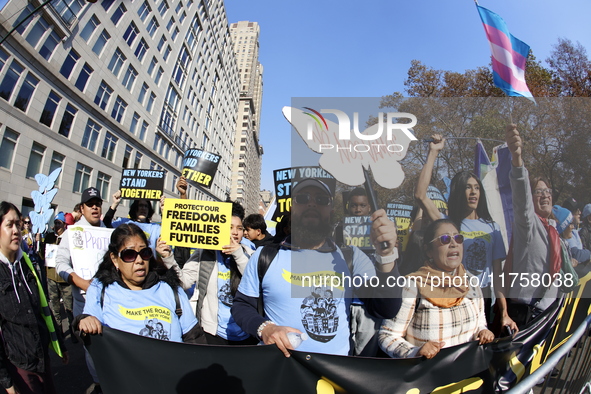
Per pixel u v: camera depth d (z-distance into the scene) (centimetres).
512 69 431
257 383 198
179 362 206
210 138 5266
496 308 310
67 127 2220
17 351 234
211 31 4947
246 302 226
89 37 2298
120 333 213
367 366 196
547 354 269
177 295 252
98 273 241
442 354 211
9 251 240
